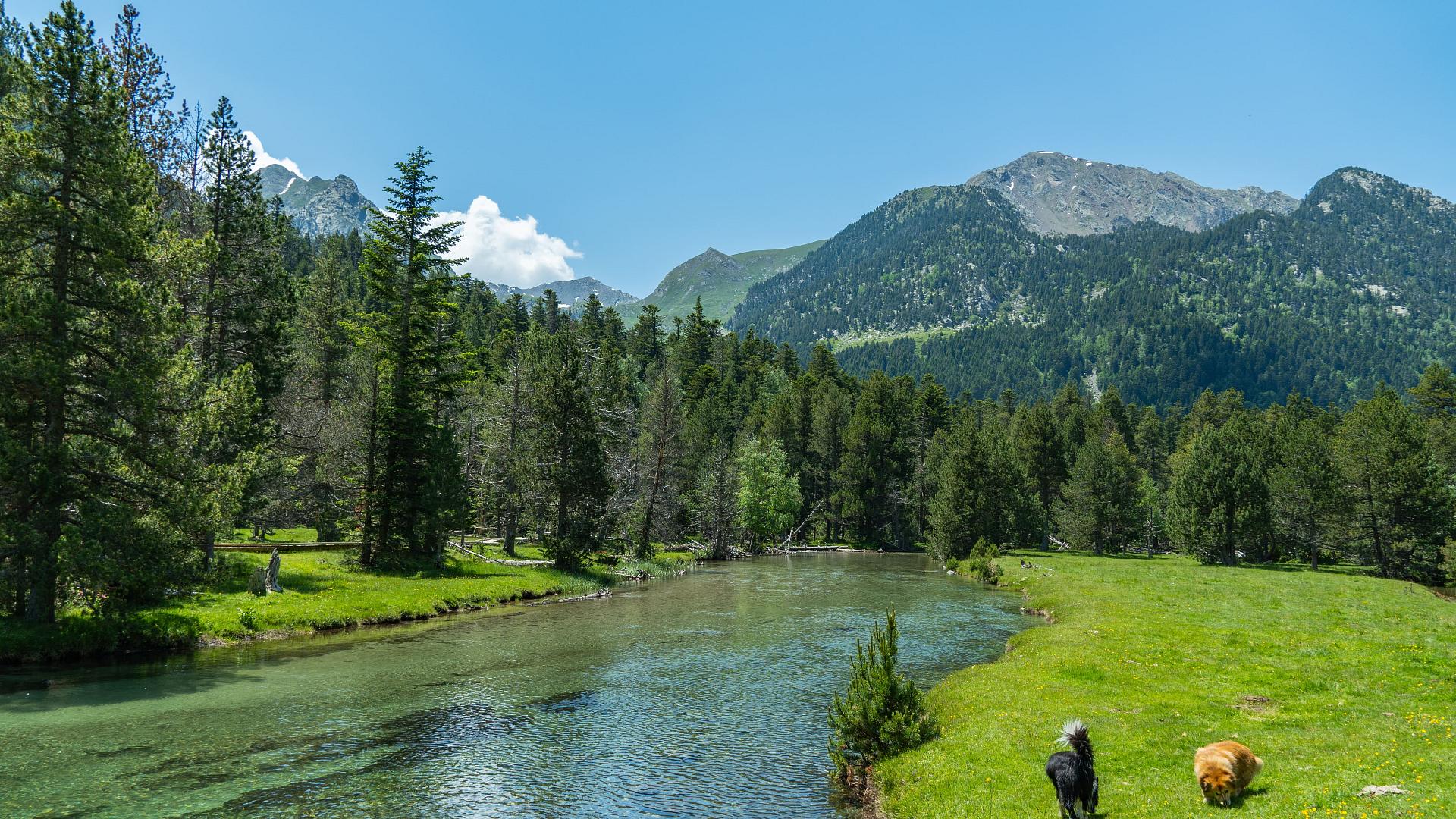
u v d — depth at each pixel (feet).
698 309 557.74
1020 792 45.73
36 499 80.79
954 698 74.33
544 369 209.87
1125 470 313.73
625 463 246.88
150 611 96.58
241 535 203.00
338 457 164.04
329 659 92.89
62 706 68.69
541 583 163.22
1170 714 62.08
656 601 154.92
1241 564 245.45
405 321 158.10
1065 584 172.76
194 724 64.85
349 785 52.90
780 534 362.74
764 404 443.73
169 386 89.81
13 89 95.71
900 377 527.40
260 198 140.67
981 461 270.46
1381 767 42.57
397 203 161.07
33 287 80.79
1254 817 37.14
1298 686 69.62
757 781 55.57
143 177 89.30
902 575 222.28
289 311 155.33
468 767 57.11
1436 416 309.83
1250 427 302.25
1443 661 74.84
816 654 101.86
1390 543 213.05
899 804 48.83
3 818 45.27
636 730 67.67
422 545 159.12
